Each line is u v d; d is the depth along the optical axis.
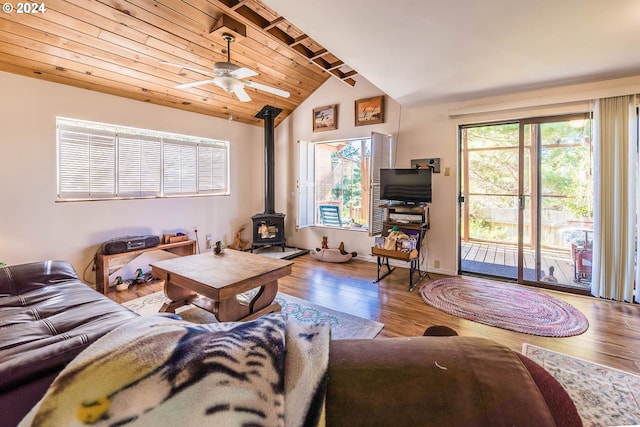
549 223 3.52
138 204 3.93
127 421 0.44
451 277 3.91
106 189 3.68
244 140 5.38
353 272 4.16
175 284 2.54
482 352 0.57
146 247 3.68
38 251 3.13
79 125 3.45
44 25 2.58
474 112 3.68
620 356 2.10
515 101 3.45
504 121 3.69
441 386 0.50
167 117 4.20
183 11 2.86
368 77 3.07
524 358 0.61
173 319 0.70
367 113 4.58
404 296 3.27
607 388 1.78
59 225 3.27
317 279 3.85
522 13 1.94
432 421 0.48
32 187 3.08
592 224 3.23
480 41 2.33
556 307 2.93
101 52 3.00
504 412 0.47
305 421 0.48
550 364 2.02
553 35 2.21
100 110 3.53
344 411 0.49
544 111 3.36
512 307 2.95
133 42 3.00
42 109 3.12
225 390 0.48
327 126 4.99
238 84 2.86
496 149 5.25
